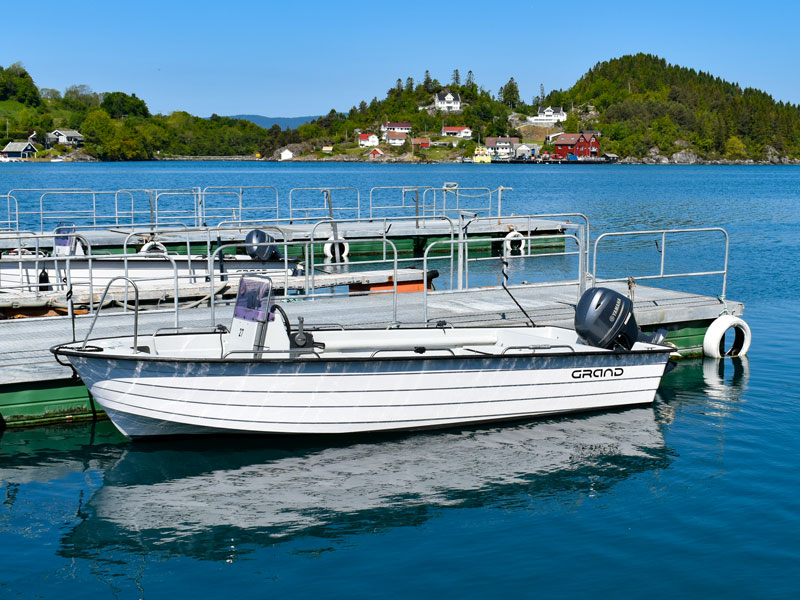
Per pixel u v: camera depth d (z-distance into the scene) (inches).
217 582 241.6
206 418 338.0
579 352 379.6
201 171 4505.4
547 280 808.9
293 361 332.5
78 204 1756.9
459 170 5595.5
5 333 416.5
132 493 302.8
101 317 455.2
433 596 233.6
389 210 1535.4
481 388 366.6
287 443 352.8
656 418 393.1
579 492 307.0
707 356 507.2
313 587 238.8
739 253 1041.5
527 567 250.5
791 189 2893.7
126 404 336.2
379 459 338.0
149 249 764.6
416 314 474.0
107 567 249.9
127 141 7101.4
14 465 327.0
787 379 460.1
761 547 262.8
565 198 2204.7
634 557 256.7
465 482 315.9
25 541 265.3
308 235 880.3
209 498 299.3
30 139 6904.5
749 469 329.1
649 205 1947.6
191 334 365.7
